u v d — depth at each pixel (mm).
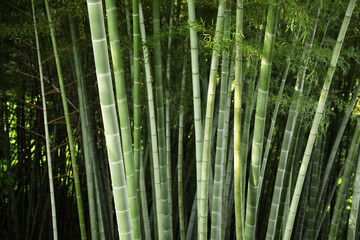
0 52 4316
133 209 1944
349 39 4184
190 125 4887
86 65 4234
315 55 2701
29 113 5223
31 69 4422
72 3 3297
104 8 3559
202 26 2350
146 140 4316
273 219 2848
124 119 1736
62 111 4910
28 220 5199
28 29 3645
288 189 3535
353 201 2828
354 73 4414
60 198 5441
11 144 5547
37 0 3889
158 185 3172
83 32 3912
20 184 5305
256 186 2246
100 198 4434
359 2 2936
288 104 3186
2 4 4137
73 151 3666
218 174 2713
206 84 3781
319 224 4578
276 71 4152
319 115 2146
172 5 3252
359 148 4465
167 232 3336
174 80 3979
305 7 2432
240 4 2016
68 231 5668
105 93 1475
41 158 5355
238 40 2062
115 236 4750
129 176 1856
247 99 2912
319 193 4254
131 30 3619
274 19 1882
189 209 5055
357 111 3893
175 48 3795
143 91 3721
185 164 4926
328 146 5219
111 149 1557
